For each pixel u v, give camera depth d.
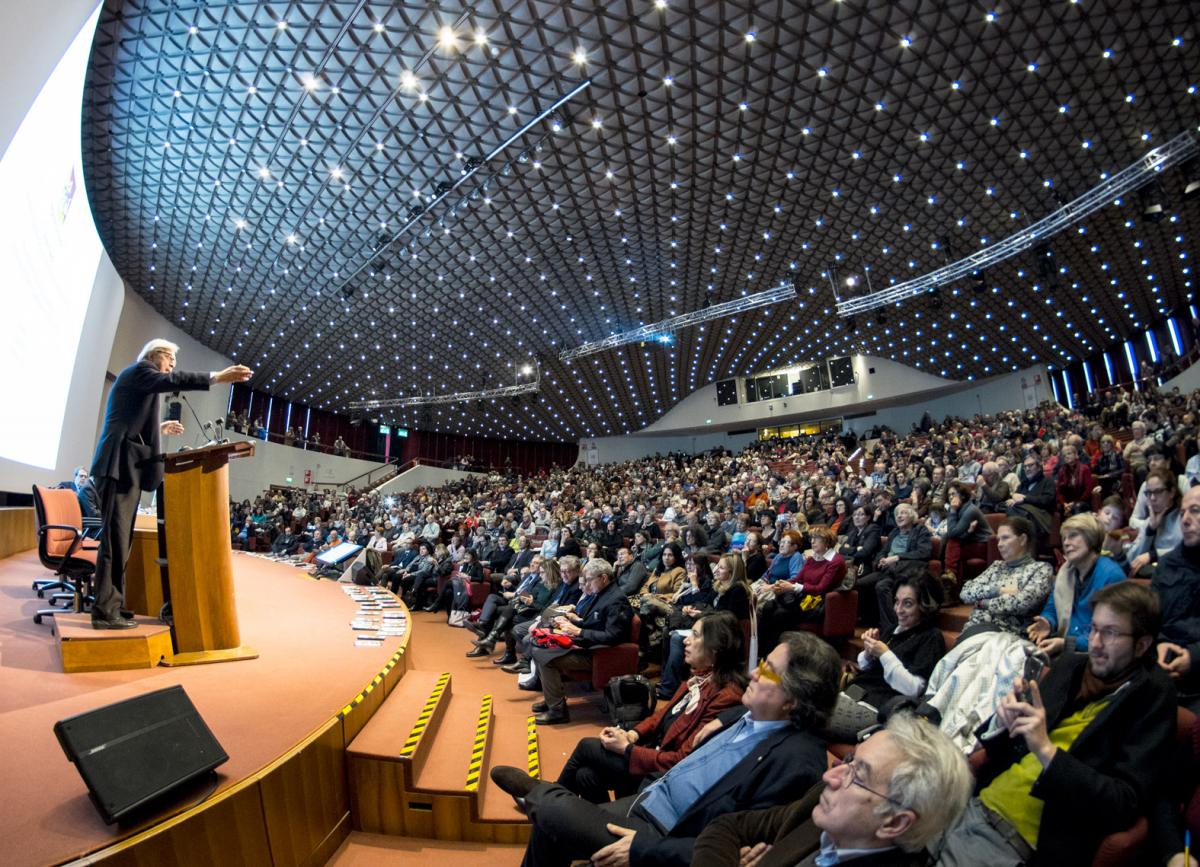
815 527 5.34
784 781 1.86
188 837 1.79
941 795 1.28
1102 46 10.98
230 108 11.48
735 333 26.19
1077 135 13.20
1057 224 15.12
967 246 17.48
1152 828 1.77
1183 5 10.17
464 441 41.00
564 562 6.14
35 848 1.55
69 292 9.03
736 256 18.34
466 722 3.71
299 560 12.06
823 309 22.88
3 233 6.15
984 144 13.46
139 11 9.45
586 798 2.76
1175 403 15.01
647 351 27.27
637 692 3.68
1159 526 3.87
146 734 1.86
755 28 10.62
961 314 22.36
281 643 3.81
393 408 32.44
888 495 7.97
